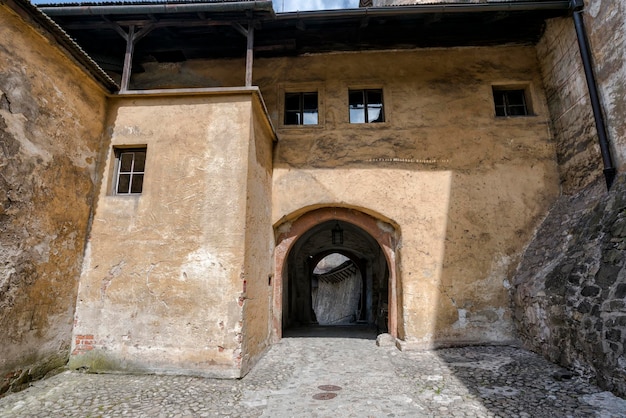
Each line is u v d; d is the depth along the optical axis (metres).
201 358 4.57
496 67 7.14
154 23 5.72
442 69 7.16
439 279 6.28
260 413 3.48
